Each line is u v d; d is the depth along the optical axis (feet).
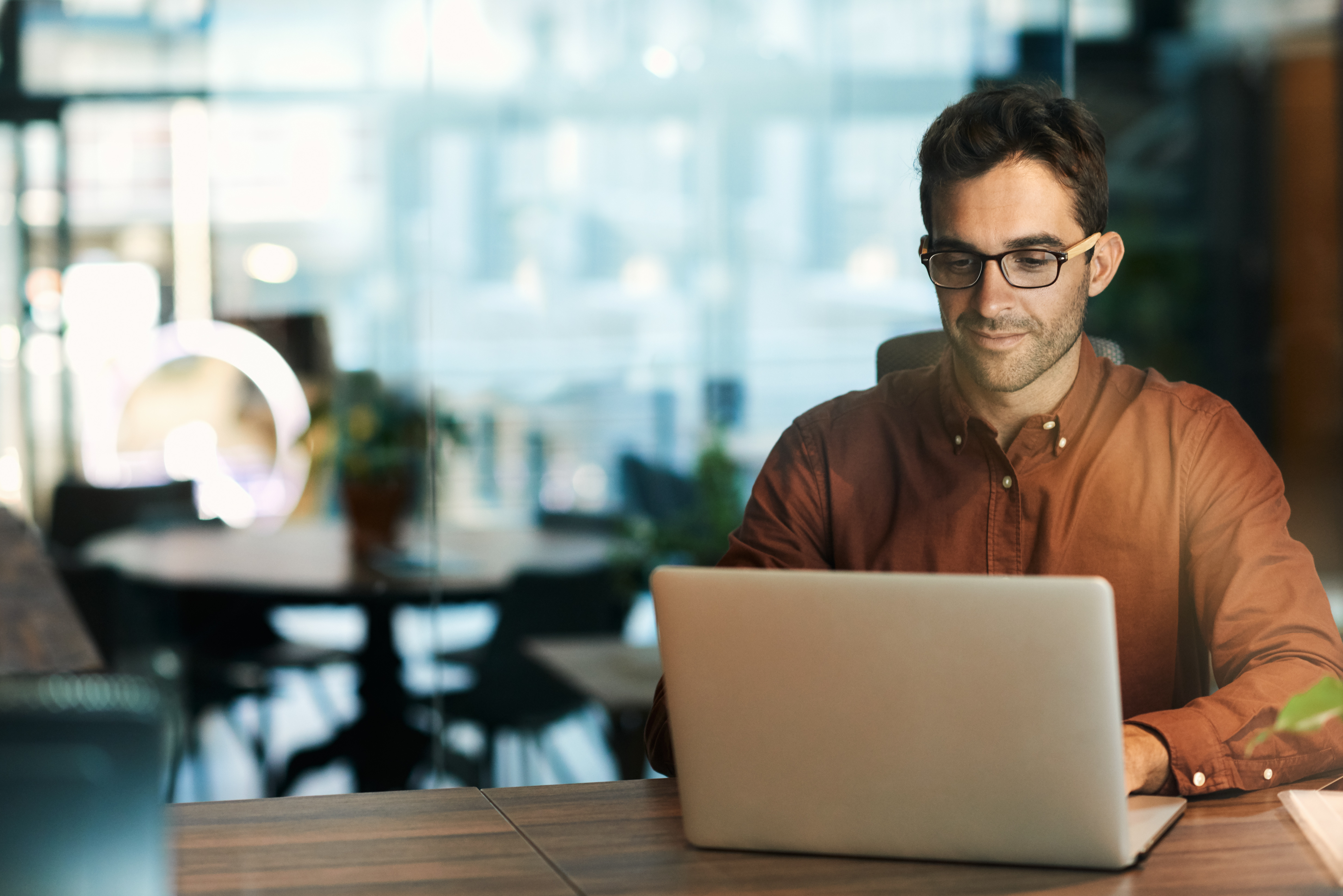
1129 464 4.52
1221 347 14.08
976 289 4.23
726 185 13.87
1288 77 13.96
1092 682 2.78
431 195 13.25
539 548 13.19
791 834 3.09
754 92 13.84
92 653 10.56
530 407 13.52
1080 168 4.19
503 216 13.46
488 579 12.52
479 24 13.26
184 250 12.67
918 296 14.05
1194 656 4.59
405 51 13.08
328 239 12.99
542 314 13.56
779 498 4.90
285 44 12.82
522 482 13.37
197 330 12.69
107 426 12.47
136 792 1.99
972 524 4.62
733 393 13.93
